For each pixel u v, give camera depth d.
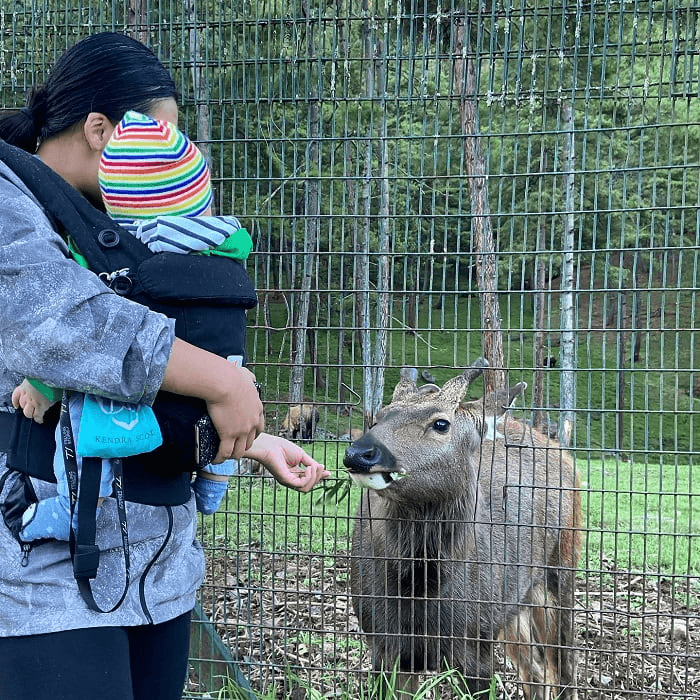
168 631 2.04
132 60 2.05
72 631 1.81
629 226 7.96
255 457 2.42
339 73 4.22
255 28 3.91
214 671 4.01
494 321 3.89
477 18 3.75
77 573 1.76
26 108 2.13
